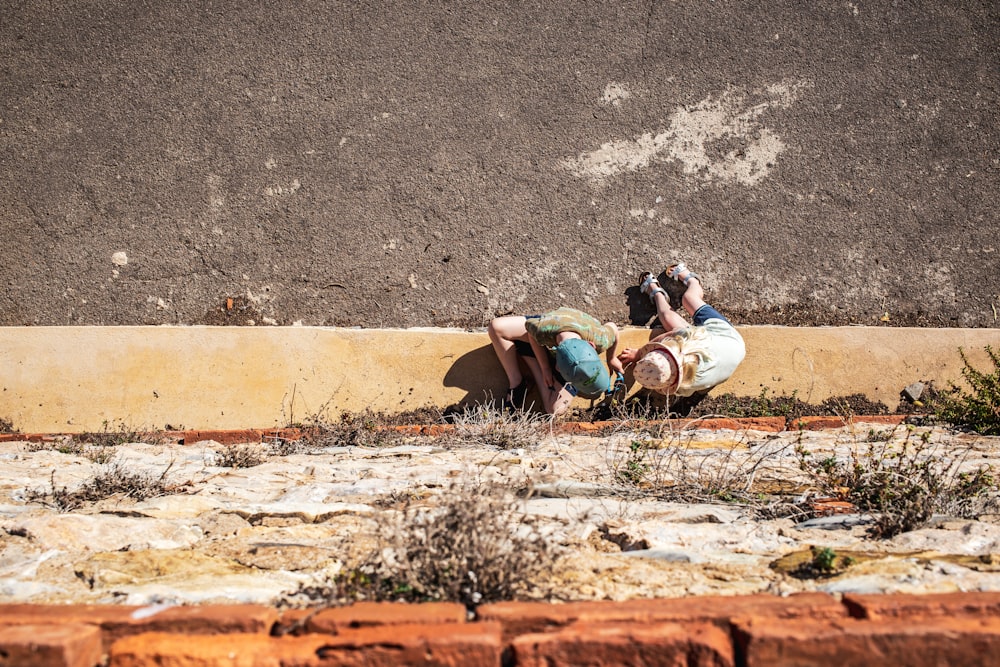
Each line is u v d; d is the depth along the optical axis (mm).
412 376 7570
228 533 3703
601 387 7055
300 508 3979
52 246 7656
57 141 7715
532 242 7746
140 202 7691
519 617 2477
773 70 7875
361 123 7773
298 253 7707
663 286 7723
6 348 7418
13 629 2385
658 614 2463
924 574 2977
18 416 7383
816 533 3621
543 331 7160
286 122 7754
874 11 7945
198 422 7430
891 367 7629
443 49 7828
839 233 7812
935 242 7836
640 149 7809
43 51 7770
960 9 7980
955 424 6812
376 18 7832
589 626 2449
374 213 7730
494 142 7789
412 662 2295
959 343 7637
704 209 7793
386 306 7707
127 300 7648
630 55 7852
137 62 7770
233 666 2283
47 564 3244
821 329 7633
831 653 2330
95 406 7410
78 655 2312
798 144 7848
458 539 2898
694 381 7070
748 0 7906
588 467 4996
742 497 4207
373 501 4180
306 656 2307
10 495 4465
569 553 3316
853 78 7898
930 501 3811
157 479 4773
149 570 3164
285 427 7418
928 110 7910
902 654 2338
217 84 7766
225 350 7484
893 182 7855
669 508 4027
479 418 7188
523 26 7852
